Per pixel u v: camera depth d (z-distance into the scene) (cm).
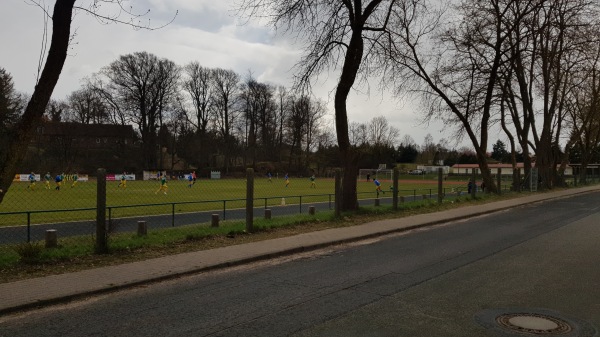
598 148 8081
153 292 747
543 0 2792
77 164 7256
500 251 1116
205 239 1219
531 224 1700
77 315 627
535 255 1061
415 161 13625
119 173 7488
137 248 1068
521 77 3716
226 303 679
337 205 1705
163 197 3350
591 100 5062
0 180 827
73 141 7362
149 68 7675
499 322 586
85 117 8619
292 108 9275
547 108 4094
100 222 999
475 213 2038
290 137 9625
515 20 3014
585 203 2773
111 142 7812
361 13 1795
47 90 865
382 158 10625
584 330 556
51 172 6322
